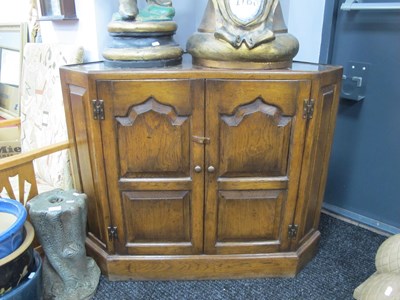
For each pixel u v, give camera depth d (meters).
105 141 1.18
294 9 1.66
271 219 1.34
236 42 1.13
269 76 1.11
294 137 1.19
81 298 1.31
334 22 1.62
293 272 1.43
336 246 1.64
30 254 1.16
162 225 1.34
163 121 1.17
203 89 1.12
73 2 1.45
